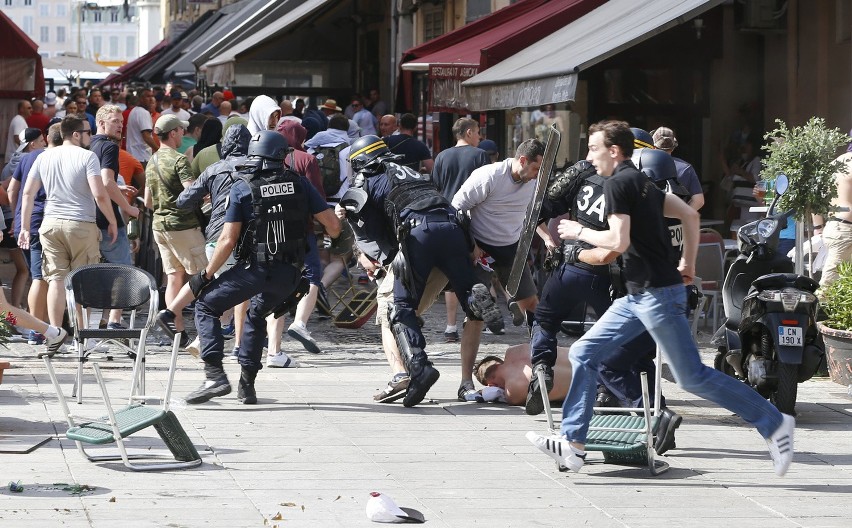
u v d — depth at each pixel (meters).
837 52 26.06
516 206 16.14
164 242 19.02
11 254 21.95
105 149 18.84
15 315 14.73
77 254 18.08
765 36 28.22
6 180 23.16
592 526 10.16
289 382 16.69
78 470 11.59
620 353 12.37
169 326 15.46
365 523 10.09
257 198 14.51
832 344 16.66
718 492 11.33
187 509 10.34
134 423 11.67
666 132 17.16
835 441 13.58
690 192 17.45
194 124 22.48
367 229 15.70
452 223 14.99
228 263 17.05
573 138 28.33
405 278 14.89
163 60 63.28
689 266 11.86
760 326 14.55
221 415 14.34
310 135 28.00
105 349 18.70
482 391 15.46
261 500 10.70
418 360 14.76
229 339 18.92
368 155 15.59
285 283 14.77
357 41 44.00
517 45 27.72
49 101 45.78
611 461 12.34
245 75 42.50
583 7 28.17
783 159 17.33
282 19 44.25
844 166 17.56
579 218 12.96
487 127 32.06
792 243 20.62
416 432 13.66
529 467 12.16
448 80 28.62
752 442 13.42
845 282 16.91
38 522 9.80
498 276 16.58
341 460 12.27
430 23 41.34
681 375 11.45
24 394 15.09
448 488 11.29
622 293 11.49
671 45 28.23
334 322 22.62
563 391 15.00
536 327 14.12
